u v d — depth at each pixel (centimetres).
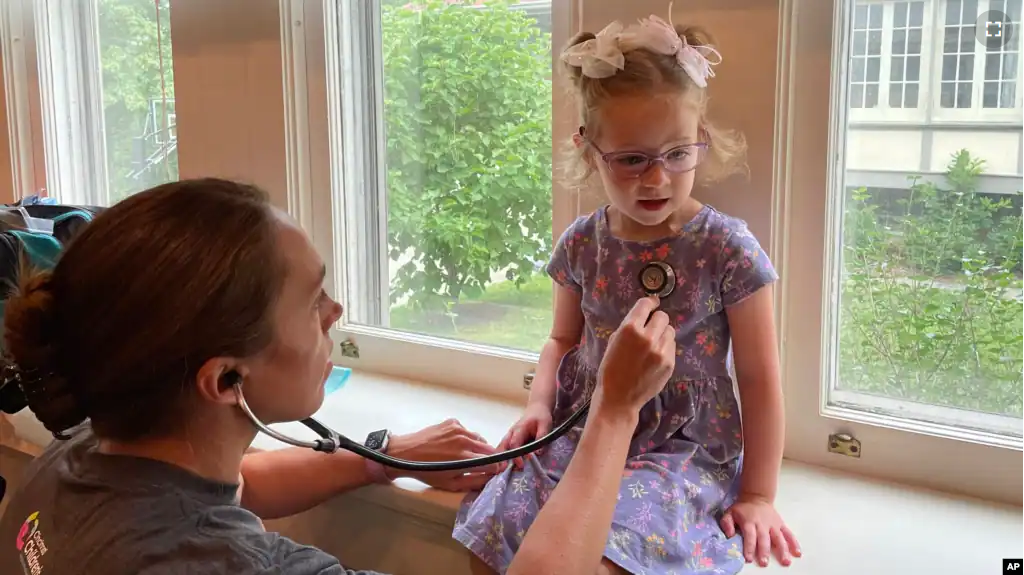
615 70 93
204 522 68
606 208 110
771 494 99
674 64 93
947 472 106
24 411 140
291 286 72
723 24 107
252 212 70
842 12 104
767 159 107
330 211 154
